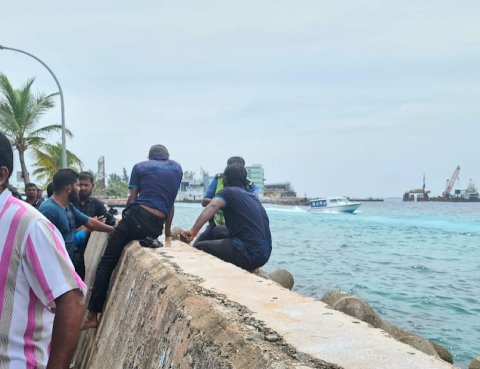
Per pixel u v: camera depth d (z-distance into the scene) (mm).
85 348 6426
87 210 7867
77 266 7375
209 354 2316
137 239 5957
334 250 23859
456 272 16797
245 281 3406
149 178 6035
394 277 15656
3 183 2154
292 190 184500
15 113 27703
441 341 8734
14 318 2068
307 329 2318
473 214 69562
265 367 1941
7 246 2062
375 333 2277
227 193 5789
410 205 144750
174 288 3350
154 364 2984
